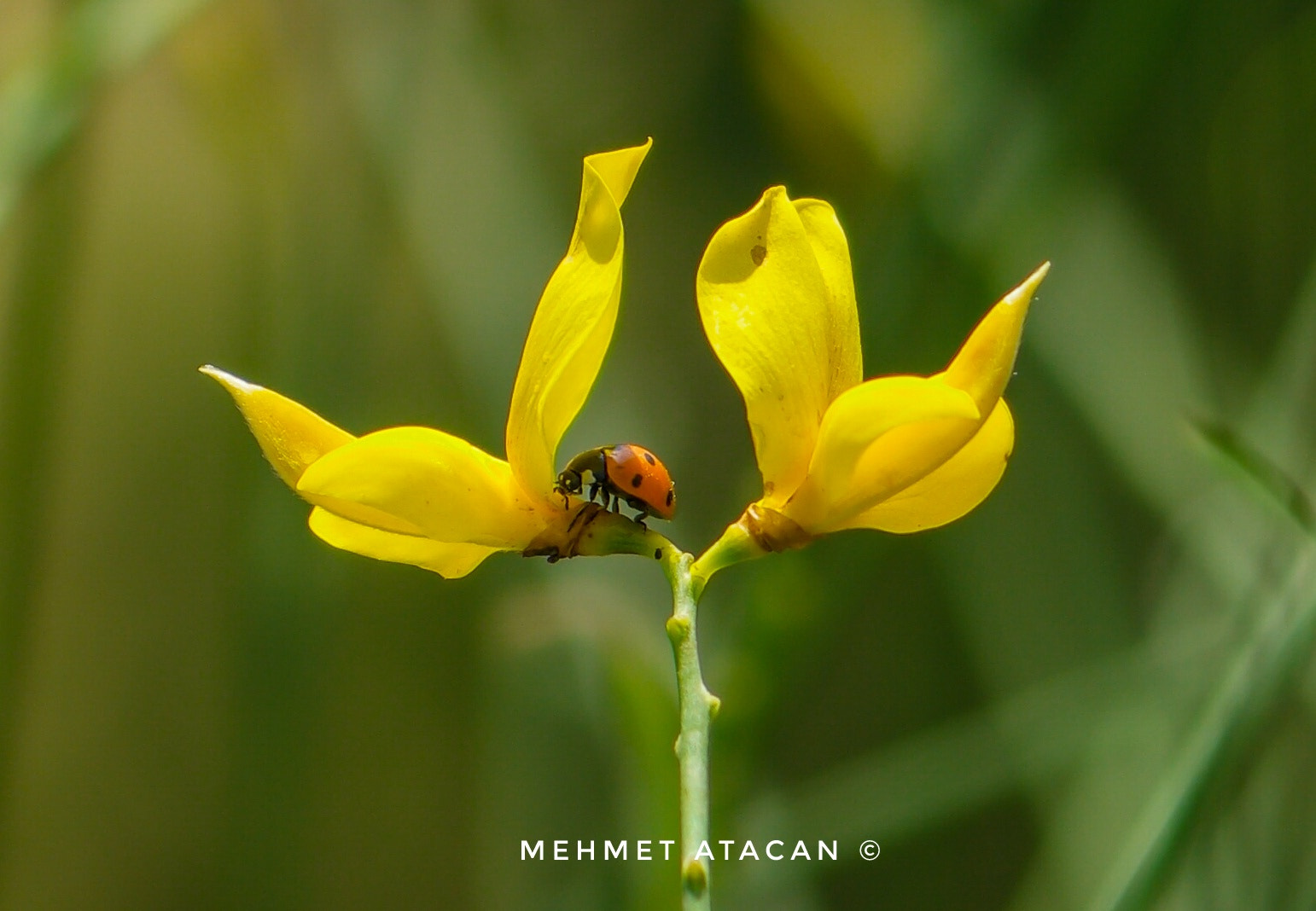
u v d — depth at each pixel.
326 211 0.34
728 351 0.23
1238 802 0.29
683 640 0.22
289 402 0.23
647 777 0.29
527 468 0.23
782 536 0.23
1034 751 0.31
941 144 0.30
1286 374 0.30
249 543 0.31
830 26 0.34
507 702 0.33
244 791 0.31
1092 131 0.30
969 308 0.30
